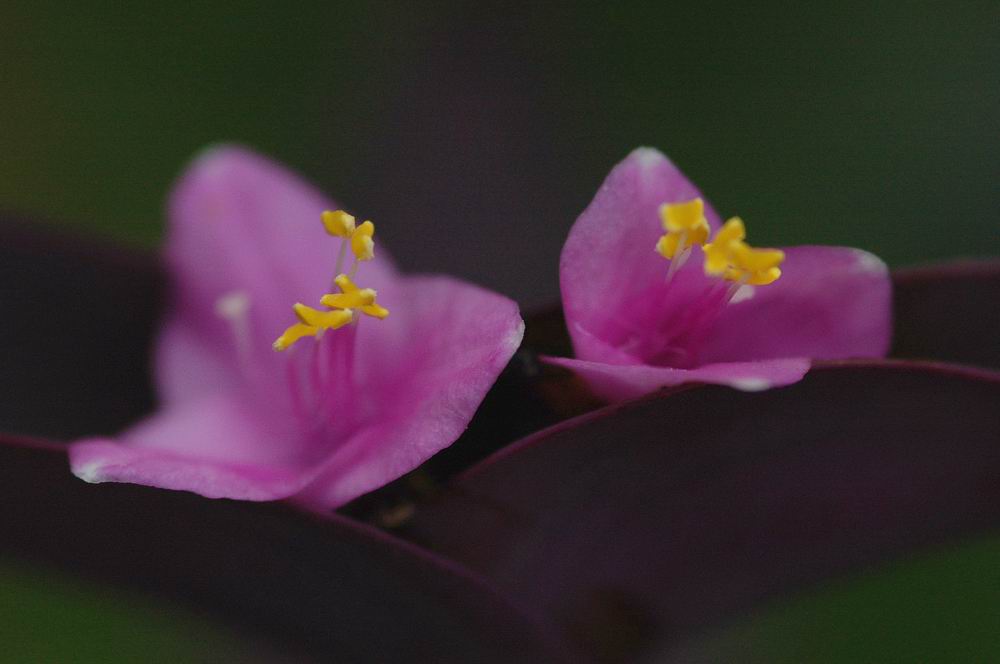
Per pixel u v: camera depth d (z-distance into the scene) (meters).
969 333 0.22
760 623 0.27
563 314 0.22
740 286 0.22
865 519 0.22
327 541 0.22
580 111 0.31
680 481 0.22
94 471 0.21
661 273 0.22
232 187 0.24
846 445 0.22
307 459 0.23
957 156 0.31
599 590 0.23
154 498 0.22
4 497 0.22
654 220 0.22
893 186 0.31
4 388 0.24
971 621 0.28
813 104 0.32
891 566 0.24
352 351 0.22
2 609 0.28
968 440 0.22
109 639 0.28
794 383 0.21
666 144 0.31
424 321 0.22
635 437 0.21
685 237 0.21
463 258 0.28
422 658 0.23
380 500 0.22
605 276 0.22
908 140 0.31
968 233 0.30
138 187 0.32
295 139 0.32
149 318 0.24
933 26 0.32
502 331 0.21
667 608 0.23
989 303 0.22
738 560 0.23
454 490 0.22
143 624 0.27
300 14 0.33
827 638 0.28
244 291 0.24
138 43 0.33
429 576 0.22
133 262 0.24
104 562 0.23
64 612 0.28
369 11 0.32
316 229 0.24
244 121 0.32
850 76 0.32
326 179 0.30
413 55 0.31
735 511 0.22
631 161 0.22
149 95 0.33
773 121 0.31
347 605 0.23
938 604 0.28
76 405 0.24
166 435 0.23
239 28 0.33
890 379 0.21
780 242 0.31
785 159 0.31
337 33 0.32
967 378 0.21
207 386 0.24
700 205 0.21
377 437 0.22
